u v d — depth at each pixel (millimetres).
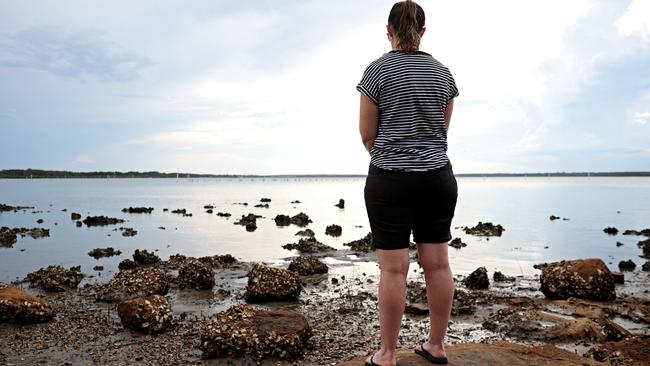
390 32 4203
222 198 68562
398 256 3980
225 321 7512
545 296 11984
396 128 3857
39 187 118875
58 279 12852
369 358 4332
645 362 6191
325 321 9391
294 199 67312
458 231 28109
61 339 8219
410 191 3848
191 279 12891
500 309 9586
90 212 40094
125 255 18891
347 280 14070
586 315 9586
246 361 7016
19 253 19109
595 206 49375
